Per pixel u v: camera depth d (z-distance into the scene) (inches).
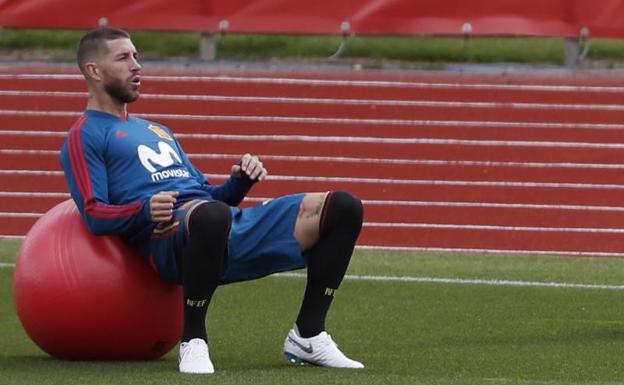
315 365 652.1
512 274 1152.8
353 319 872.9
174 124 1660.9
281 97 1713.8
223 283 657.0
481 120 1656.0
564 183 1523.1
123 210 623.8
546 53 2034.9
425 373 639.8
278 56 2003.0
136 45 2027.6
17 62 1876.2
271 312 898.7
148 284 643.5
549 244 1386.6
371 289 1037.2
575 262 1263.5
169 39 2057.1
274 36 2071.9
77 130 645.3
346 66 1893.5
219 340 768.9
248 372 617.3
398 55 2011.6
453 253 1332.4
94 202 630.5
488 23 1689.2
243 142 1620.3
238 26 1717.5
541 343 765.9
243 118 1657.2
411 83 1731.1
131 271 640.4
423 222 1441.9
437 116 1665.8
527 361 692.7
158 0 1724.9
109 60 651.5
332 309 920.9
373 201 1480.1
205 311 625.9
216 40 2031.3
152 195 634.8
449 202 1483.8
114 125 652.7
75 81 1742.1
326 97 1720.0
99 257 639.1
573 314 909.2
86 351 653.3
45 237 650.8
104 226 626.5
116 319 638.5
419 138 1628.9
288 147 1609.3
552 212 1453.0
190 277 617.3
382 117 1665.8
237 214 653.9
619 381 628.7
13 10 1716.3
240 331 808.3
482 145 1596.9
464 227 1421.0
